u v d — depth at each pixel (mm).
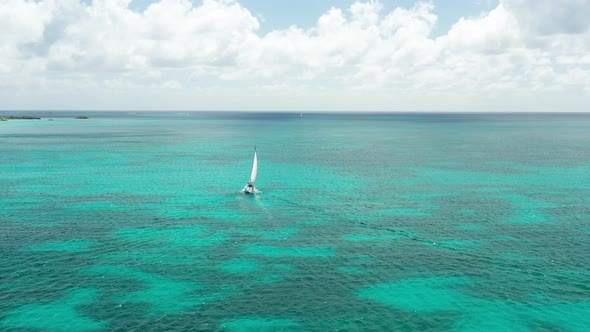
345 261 48719
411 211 69000
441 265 47625
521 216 65688
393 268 46906
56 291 41094
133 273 45188
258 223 62781
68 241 54125
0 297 39719
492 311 38312
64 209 69062
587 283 43188
